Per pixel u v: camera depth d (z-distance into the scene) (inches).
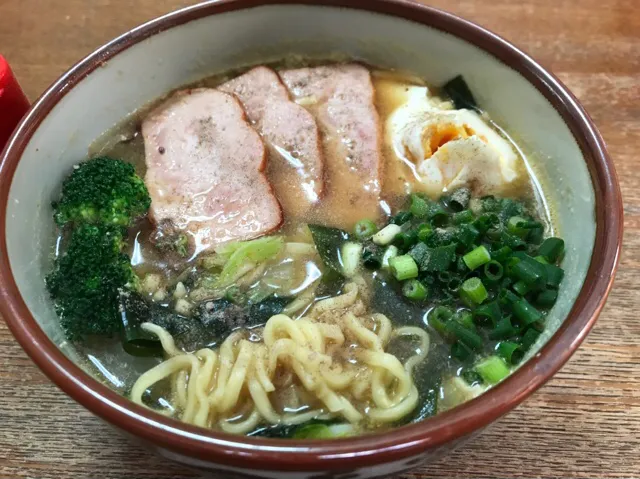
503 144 8.6
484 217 7.6
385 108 9.3
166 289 7.4
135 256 7.7
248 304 7.2
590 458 6.8
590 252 6.6
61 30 10.5
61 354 5.5
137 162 8.6
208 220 8.1
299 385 6.6
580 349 7.7
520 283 7.0
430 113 8.8
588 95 10.0
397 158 8.8
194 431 4.9
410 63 9.4
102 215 7.3
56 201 7.7
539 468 6.8
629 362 7.6
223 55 9.3
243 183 8.3
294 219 8.2
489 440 6.9
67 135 7.9
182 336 7.0
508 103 8.7
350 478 5.3
